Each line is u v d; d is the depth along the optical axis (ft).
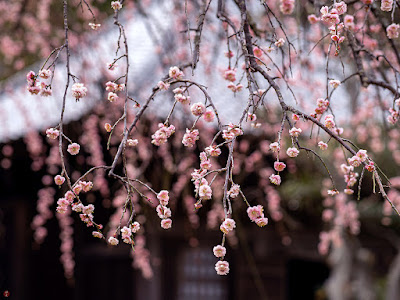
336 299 19.02
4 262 23.52
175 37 16.57
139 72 16.72
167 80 6.70
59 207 6.32
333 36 6.66
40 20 20.52
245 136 15.78
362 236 22.65
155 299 23.40
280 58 15.30
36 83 6.52
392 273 19.35
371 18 11.78
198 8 15.02
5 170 20.34
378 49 12.16
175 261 24.25
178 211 22.24
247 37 7.32
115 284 24.16
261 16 14.21
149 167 17.49
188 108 14.92
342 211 17.74
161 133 6.28
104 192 17.11
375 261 22.95
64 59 19.13
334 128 6.82
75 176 17.61
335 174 17.75
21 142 17.99
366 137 16.97
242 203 19.44
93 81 16.35
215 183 17.17
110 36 20.07
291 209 21.57
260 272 24.53
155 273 23.31
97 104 15.74
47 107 17.17
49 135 6.25
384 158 18.90
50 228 23.67
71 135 16.87
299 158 17.88
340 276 19.04
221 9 8.13
